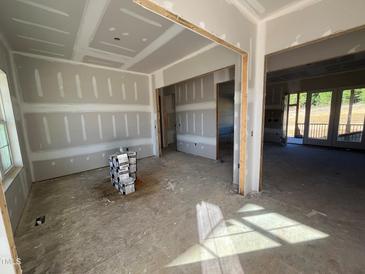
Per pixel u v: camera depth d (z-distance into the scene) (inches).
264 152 229.1
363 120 216.4
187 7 58.3
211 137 201.3
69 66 159.6
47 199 116.0
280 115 283.0
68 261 65.4
